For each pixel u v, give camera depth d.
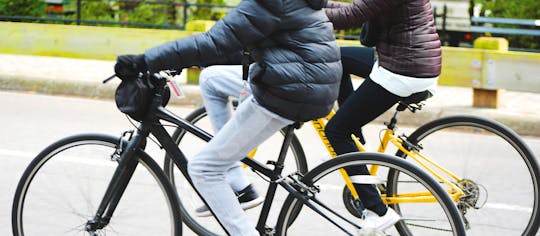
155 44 10.34
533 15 12.40
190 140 6.46
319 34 3.70
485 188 5.05
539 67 8.92
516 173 5.26
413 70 4.44
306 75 3.67
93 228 4.13
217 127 4.70
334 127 4.55
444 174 4.77
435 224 4.53
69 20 12.62
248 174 5.20
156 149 7.18
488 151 5.32
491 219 5.23
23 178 4.32
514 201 5.34
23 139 7.52
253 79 3.72
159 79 3.97
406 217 4.59
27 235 4.39
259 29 3.55
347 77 4.94
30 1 13.64
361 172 4.14
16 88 10.27
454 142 5.40
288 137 3.99
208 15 13.69
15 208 4.36
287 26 3.62
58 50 10.69
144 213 4.29
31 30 10.74
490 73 9.08
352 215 4.66
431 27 4.52
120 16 13.73
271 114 3.77
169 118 4.03
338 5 4.71
